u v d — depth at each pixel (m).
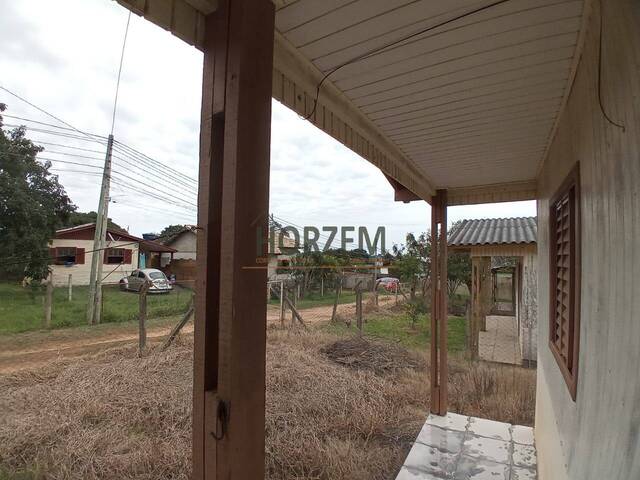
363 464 2.95
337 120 1.89
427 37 1.33
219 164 1.04
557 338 2.12
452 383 4.85
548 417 2.35
